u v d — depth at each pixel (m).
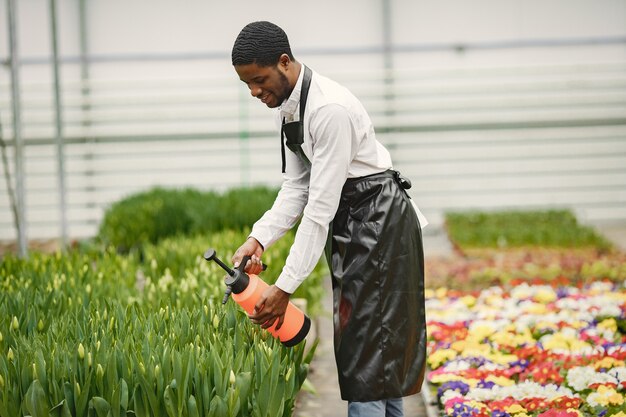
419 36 13.62
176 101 13.64
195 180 13.82
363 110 3.40
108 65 13.56
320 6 13.59
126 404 3.12
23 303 4.30
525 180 13.86
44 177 13.55
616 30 13.45
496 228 11.58
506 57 13.62
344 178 3.29
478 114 13.73
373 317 3.37
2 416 3.19
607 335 5.48
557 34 13.51
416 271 3.48
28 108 13.38
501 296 6.90
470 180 13.90
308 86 3.28
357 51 13.62
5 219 13.40
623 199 13.80
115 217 9.27
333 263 3.47
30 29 13.34
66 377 3.23
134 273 5.68
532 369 4.89
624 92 13.51
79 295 4.61
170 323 3.79
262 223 3.66
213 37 13.59
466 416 4.15
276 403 3.22
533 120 13.71
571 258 9.11
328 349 6.23
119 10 13.48
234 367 3.30
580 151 13.69
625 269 8.12
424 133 13.84
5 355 3.49
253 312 3.39
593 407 4.23
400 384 3.42
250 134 13.77
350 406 3.49
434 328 5.76
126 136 13.70
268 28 3.24
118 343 3.41
